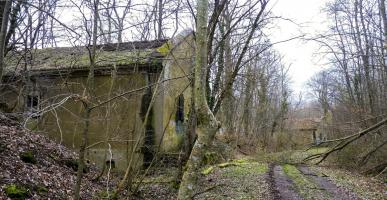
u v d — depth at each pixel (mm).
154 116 14914
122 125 14094
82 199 8641
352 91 27703
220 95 13039
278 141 36656
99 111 13031
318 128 43156
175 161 13891
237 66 12781
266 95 36531
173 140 16438
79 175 6504
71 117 14578
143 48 11641
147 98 14375
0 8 10547
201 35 5422
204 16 5449
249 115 35062
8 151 8641
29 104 12703
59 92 13930
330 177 17391
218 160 19219
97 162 14375
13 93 12828
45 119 13750
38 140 10758
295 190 13547
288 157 24750
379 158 18719
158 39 11836
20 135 10188
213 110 12914
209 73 12750
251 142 32438
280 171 18547
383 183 16047
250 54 16484
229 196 12023
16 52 12242
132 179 10758
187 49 14914
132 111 14172
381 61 18688
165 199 10836
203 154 5355
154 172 13219
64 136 14664
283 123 40219
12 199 6777
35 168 8750
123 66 13570
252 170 17641
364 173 18812
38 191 7641
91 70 7164
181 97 17250
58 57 14625
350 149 20922
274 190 13227
